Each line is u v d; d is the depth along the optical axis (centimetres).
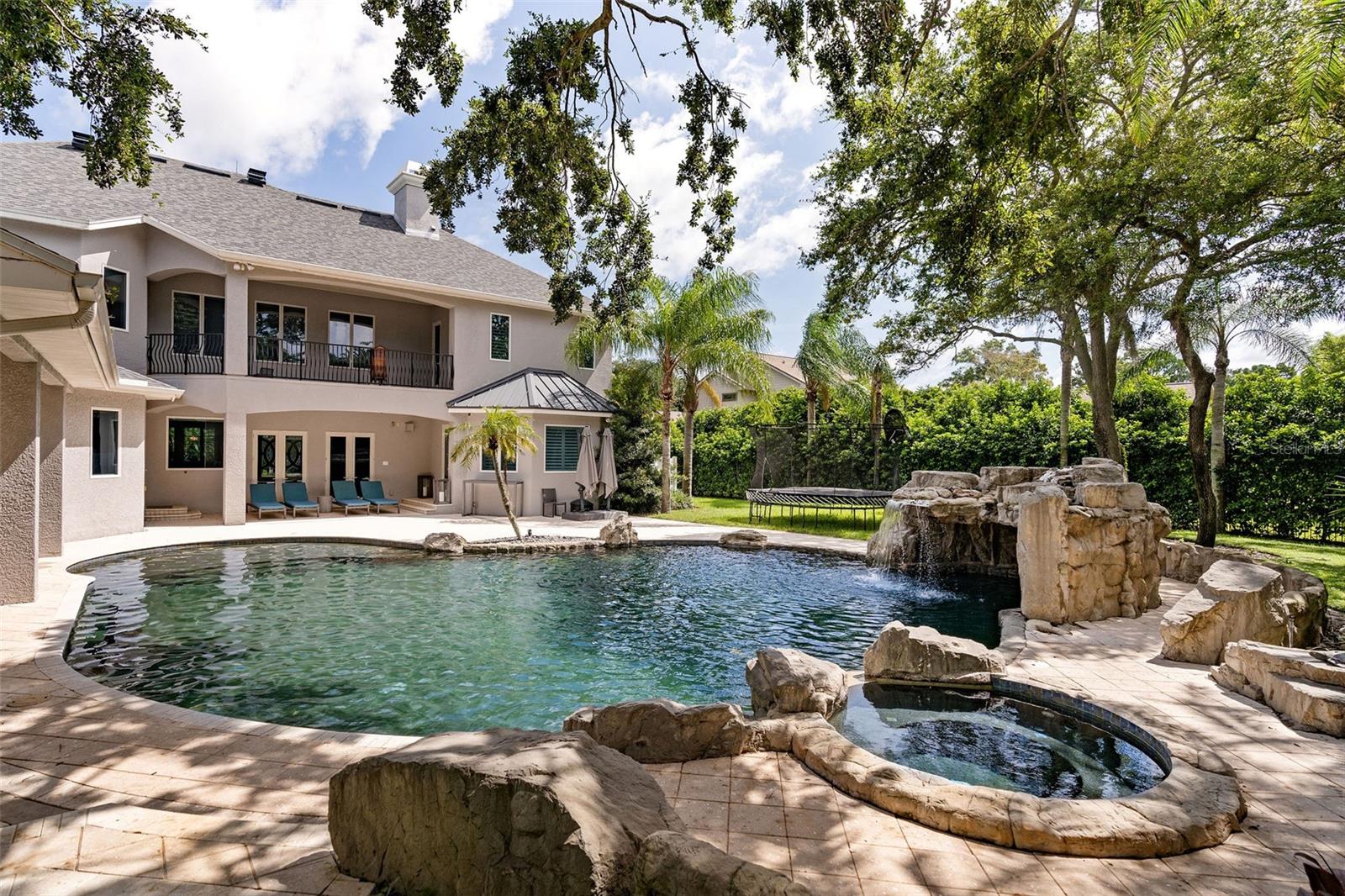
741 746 491
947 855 359
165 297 1883
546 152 923
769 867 347
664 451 2284
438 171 929
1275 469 1562
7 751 470
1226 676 636
